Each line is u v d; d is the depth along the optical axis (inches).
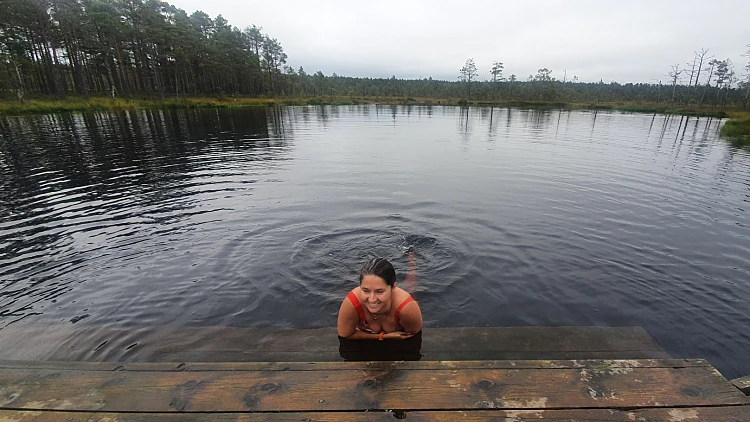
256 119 1226.0
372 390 90.0
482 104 2657.5
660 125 1145.4
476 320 147.0
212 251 208.1
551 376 94.3
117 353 126.2
